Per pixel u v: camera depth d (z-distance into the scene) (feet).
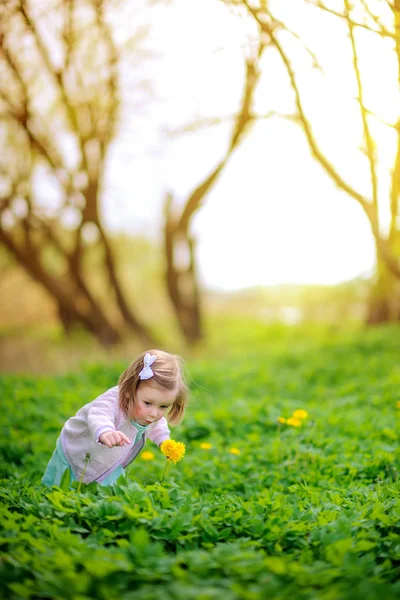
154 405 13.19
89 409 13.43
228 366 40.52
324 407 26.40
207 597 8.55
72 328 62.64
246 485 16.34
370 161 22.20
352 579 9.44
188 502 12.21
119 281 57.82
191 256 58.95
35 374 43.11
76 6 33.50
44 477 14.21
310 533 11.46
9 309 78.95
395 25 18.22
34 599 9.13
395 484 14.64
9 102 42.37
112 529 11.16
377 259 34.45
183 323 59.21
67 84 40.42
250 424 23.08
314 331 64.59
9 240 55.16
